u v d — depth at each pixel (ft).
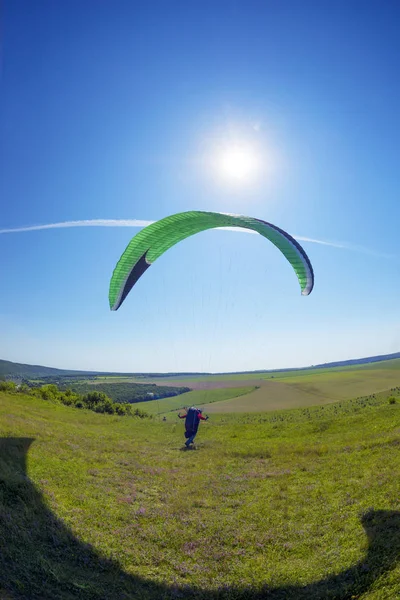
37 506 35.09
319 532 34.42
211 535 35.53
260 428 90.43
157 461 61.41
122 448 67.92
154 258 63.05
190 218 51.57
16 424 67.46
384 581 23.59
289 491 45.50
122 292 60.49
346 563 27.89
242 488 47.88
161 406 178.29
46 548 29.55
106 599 25.02
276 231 46.91
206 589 27.45
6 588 23.04
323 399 176.35
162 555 31.91
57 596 23.94
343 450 59.77
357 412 97.40
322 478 48.26
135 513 39.37
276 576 28.45
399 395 135.33
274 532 35.58
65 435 69.36
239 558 31.81
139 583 27.76
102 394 160.56
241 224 50.96
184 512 40.70
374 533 30.91
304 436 77.36
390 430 66.95
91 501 40.34
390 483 40.68
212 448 71.51
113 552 31.32
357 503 38.27
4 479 37.47
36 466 46.52
